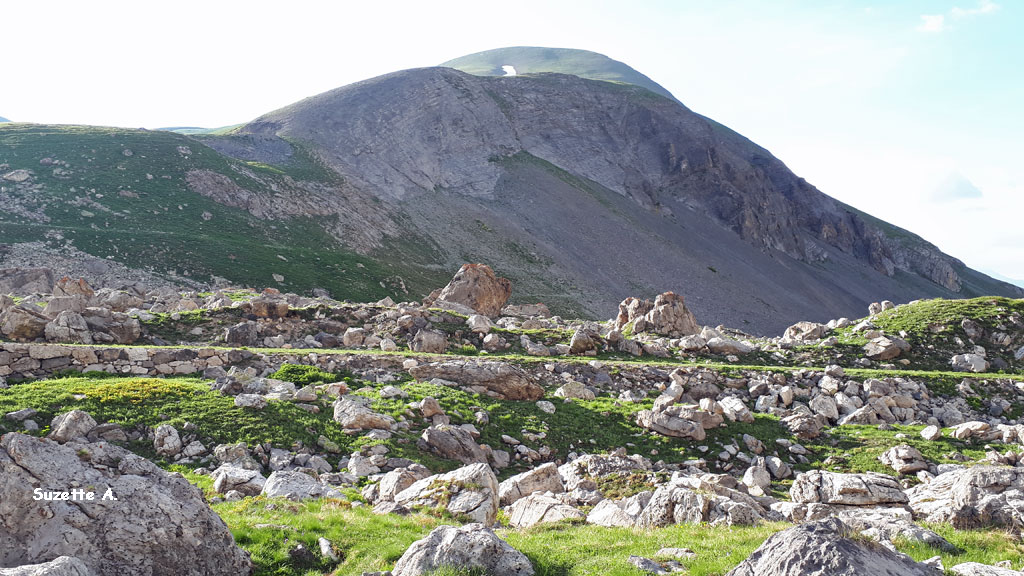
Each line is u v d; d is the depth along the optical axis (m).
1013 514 16.77
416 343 47.72
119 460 12.69
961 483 18.95
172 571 11.83
